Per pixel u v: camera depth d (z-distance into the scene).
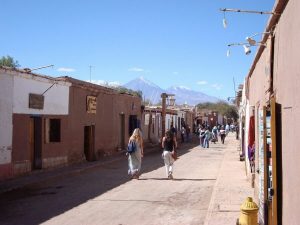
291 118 5.96
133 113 34.31
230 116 110.69
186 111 61.66
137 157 17.16
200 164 23.17
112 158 26.55
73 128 22.89
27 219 10.26
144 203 12.08
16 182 15.98
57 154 21.03
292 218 5.83
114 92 29.50
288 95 6.22
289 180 6.11
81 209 11.34
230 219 9.76
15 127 17.52
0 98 16.50
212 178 17.25
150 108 39.91
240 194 12.96
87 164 22.72
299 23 5.39
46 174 18.28
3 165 16.67
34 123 19.42
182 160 25.47
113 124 29.58
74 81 22.75
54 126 21.28
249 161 15.13
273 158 7.09
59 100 21.28
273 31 8.16
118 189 14.57
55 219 10.21
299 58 5.41
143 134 37.62
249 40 9.34
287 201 6.27
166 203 12.08
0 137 16.50
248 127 16.42
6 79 16.88
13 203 12.39
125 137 32.25
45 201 12.61
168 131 17.14
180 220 10.07
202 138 38.91
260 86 10.89
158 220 10.09
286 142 6.39
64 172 18.98
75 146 23.16
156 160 25.88
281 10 7.03
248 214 7.24
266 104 8.66
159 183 15.88
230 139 53.03
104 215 10.62
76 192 14.16
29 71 19.31
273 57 8.09
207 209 11.23
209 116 88.81
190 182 16.09
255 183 12.10
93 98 25.66
